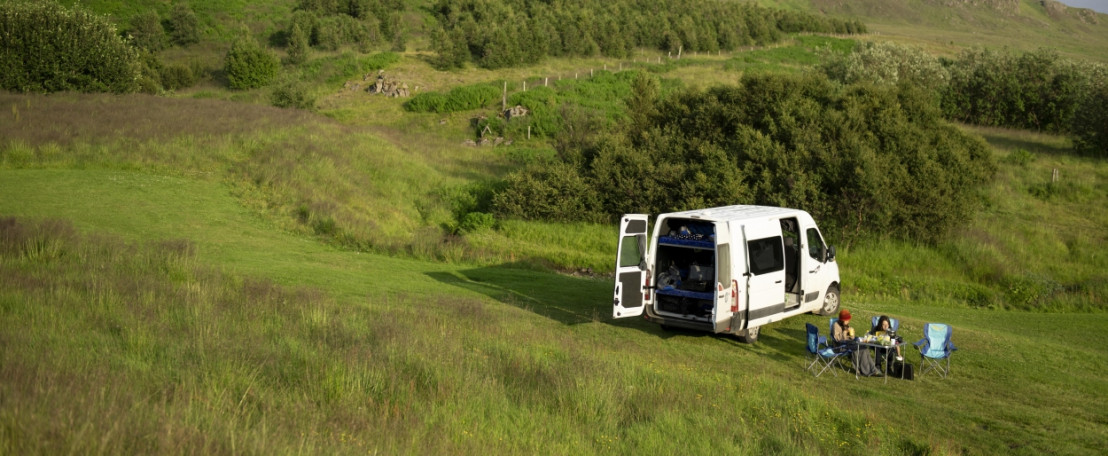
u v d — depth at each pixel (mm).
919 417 9578
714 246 12297
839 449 8195
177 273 13734
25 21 38469
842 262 22609
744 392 9797
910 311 17562
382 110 54938
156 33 70250
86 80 40562
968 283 21438
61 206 20234
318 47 71000
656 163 28250
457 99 54000
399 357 9164
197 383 7137
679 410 8734
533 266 21609
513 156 42000
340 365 8375
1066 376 12055
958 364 12422
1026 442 8820
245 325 10188
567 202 27578
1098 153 37281
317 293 13422
